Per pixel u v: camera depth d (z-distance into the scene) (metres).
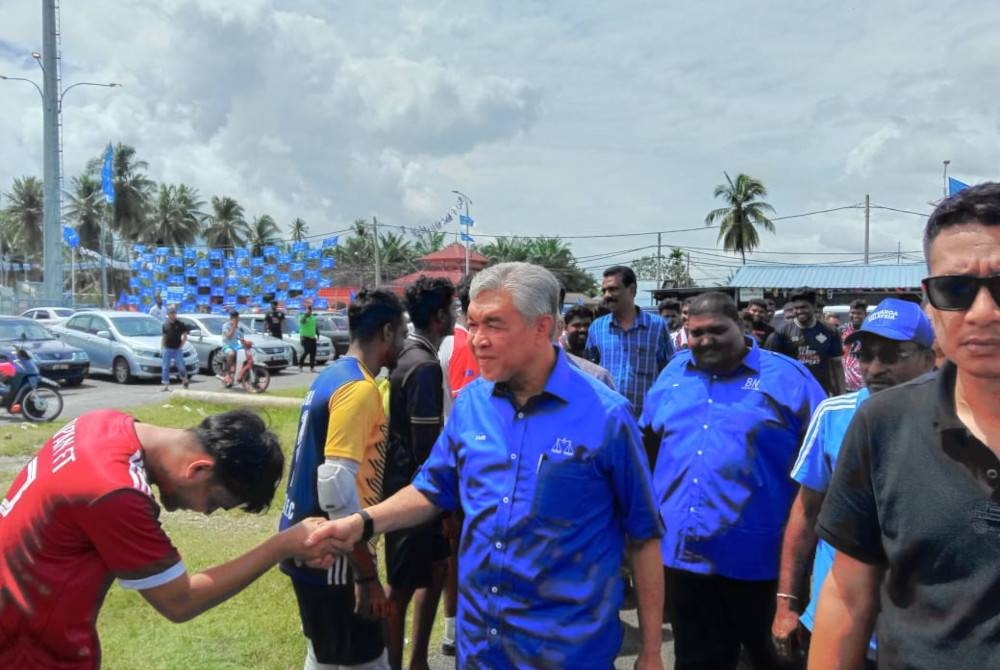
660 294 21.64
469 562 2.11
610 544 2.07
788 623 2.73
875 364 2.61
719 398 3.17
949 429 1.34
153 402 13.20
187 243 69.00
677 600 3.20
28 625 1.90
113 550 1.90
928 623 1.34
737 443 3.07
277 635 4.08
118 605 4.45
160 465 2.12
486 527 2.06
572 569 2.00
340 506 2.51
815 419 2.70
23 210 62.25
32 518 1.89
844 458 1.52
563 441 2.02
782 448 3.06
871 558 1.51
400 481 3.22
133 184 60.69
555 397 2.06
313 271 31.83
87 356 15.59
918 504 1.35
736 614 3.12
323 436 2.71
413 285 3.55
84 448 1.97
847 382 7.84
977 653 1.28
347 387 2.69
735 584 3.08
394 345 3.01
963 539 1.30
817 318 7.91
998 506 1.28
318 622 2.74
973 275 1.27
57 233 22.41
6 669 1.92
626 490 2.06
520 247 61.56
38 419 11.34
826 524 1.56
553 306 2.09
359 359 2.92
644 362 5.44
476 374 4.07
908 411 1.42
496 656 2.03
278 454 2.23
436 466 2.32
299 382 18.34
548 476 2.01
